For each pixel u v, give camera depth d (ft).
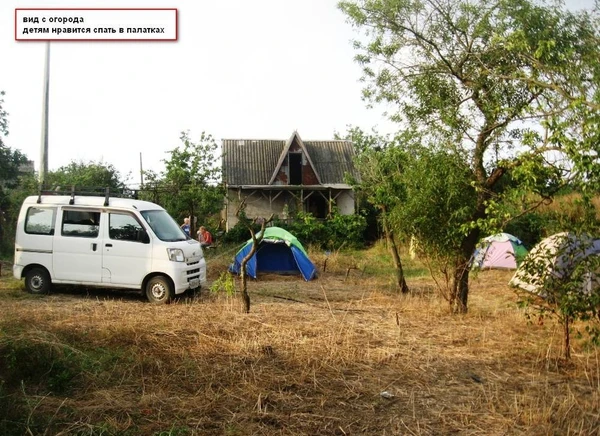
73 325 27.09
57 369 19.84
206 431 16.14
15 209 65.21
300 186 99.55
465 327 30.83
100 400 17.94
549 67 21.49
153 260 37.22
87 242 38.34
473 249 34.22
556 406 18.76
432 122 35.01
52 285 39.88
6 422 15.49
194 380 20.17
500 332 29.63
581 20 24.21
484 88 32.42
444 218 33.55
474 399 19.48
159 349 23.49
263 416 17.29
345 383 20.56
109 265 37.93
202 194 74.28
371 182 48.26
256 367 21.88
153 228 38.17
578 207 22.68
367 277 56.03
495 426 17.15
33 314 29.63
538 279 23.50
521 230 65.72
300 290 46.37
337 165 106.63
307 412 17.87
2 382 17.66
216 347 24.29
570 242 22.27
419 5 33.47
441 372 22.61
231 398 18.66
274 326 28.89
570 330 26.25
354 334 27.91
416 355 24.84
